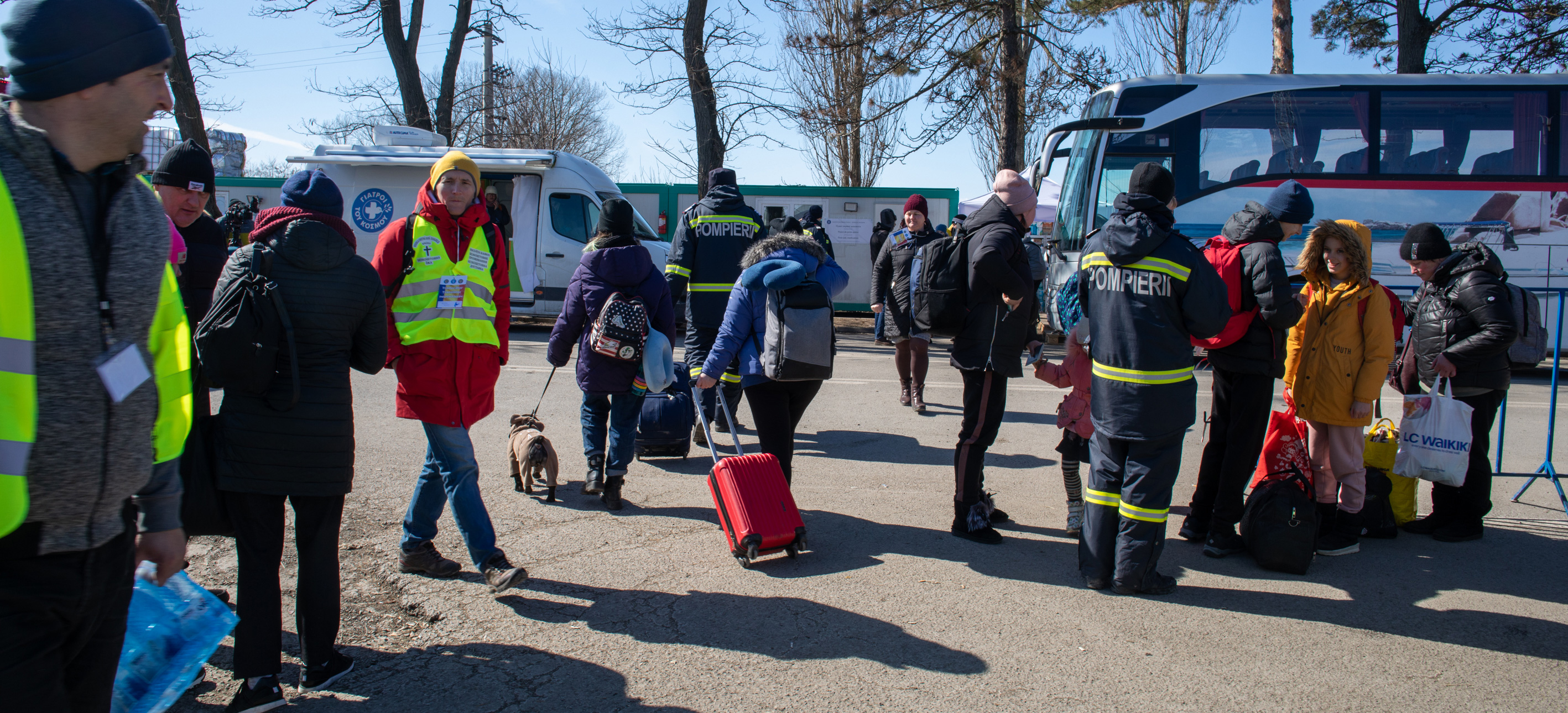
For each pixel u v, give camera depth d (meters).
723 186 6.33
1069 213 12.32
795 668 3.29
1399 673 3.33
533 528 4.74
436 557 4.07
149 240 1.82
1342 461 4.60
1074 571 4.30
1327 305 4.49
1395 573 4.35
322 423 2.95
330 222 3.03
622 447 5.02
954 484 5.80
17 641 1.61
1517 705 3.12
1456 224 11.27
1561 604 3.99
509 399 8.20
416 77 17.89
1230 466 4.46
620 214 5.03
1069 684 3.20
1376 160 11.36
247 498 2.89
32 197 1.58
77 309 1.63
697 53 14.53
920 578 4.18
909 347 8.15
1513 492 5.86
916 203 7.96
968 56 14.94
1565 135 11.16
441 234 3.78
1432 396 4.70
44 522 1.62
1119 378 3.85
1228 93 11.54
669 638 3.51
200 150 3.67
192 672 2.69
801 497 5.47
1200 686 3.21
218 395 8.35
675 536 4.67
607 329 4.71
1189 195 11.48
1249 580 4.22
